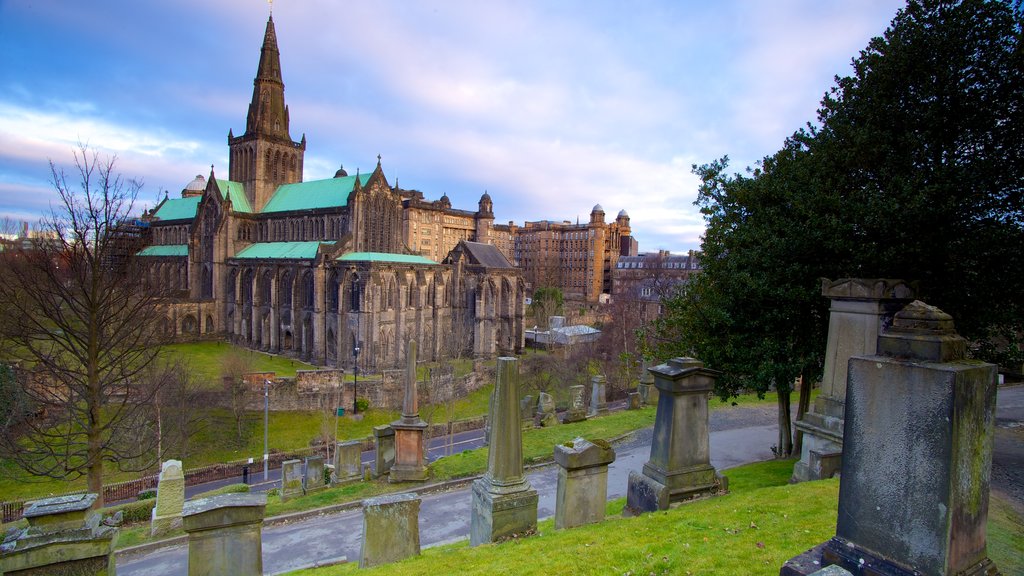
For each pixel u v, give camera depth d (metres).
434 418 58.19
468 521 19.98
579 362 73.88
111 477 41.06
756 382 23.88
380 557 13.80
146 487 37.22
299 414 57.12
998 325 20.47
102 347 26.52
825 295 18.67
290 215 97.50
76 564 10.95
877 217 19.23
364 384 61.28
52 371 26.25
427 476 25.27
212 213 100.38
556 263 196.12
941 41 19.98
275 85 105.12
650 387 39.47
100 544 11.11
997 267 19.59
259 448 50.44
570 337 94.12
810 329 23.91
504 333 97.69
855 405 8.33
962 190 18.94
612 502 19.33
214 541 12.95
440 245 179.38
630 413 36.31
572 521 14.98
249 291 93.88
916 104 20.97
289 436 53.28
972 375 7.39
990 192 19.58
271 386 56.06
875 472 8.04
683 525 13.34
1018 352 20.30
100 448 26.02
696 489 16.00
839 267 21.50
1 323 29.78
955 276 20.19
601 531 13.53
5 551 10.51
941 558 7.27
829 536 11.96
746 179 26.02
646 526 13.53
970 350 21.38
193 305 94.50
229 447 49.94
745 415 36.16
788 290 22.25
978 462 7.58
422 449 25.44
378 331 78.00
